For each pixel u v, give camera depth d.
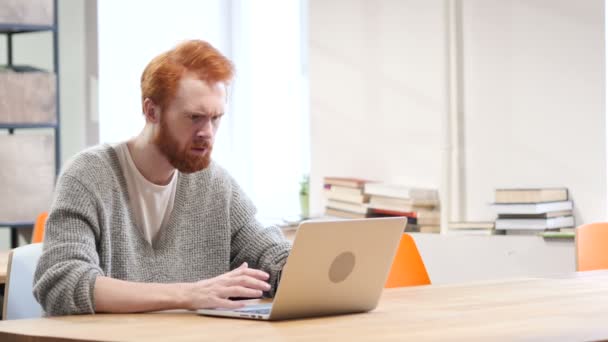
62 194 2.01
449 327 1.60
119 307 1.82
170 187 2.18
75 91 5.45
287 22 5.52
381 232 1.80
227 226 2.26
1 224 4.62
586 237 3.06
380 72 4.81
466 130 4.47
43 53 5.45
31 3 4.75
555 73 4.18
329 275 1.74
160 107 2.00
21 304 2.30
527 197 4.04
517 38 4.30
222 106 2.02
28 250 2.35
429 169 4.59
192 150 2.01
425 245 4.39
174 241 2.18
